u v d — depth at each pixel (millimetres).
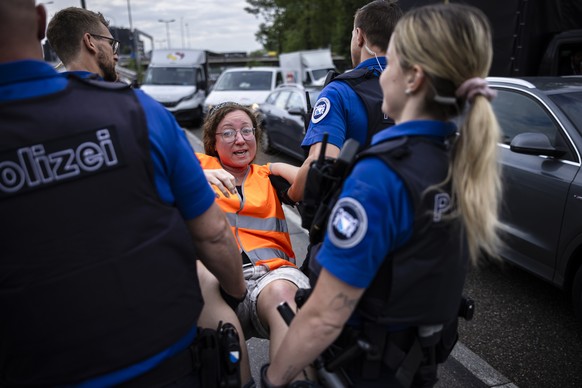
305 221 1293
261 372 1210
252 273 1780
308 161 1773
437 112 1050
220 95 10594
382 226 978
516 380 2441
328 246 1028
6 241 902
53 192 926
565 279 2922
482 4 6168
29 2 957
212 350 1170
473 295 3340
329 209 1175
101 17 2107
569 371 2504
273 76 11195
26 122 923
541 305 3188
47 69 981
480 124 964
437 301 1072
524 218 3180
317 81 14422
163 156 1046
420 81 1010
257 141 2090
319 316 1038
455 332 1253
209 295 1566
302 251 4156
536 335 2842
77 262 937
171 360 1080
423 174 1001
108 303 958
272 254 1863
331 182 1209
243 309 1744
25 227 909
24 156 910
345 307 1021
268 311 1625
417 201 982
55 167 929
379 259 1000
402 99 1072
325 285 1028
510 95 3648
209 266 1307
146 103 1056
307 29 27688
